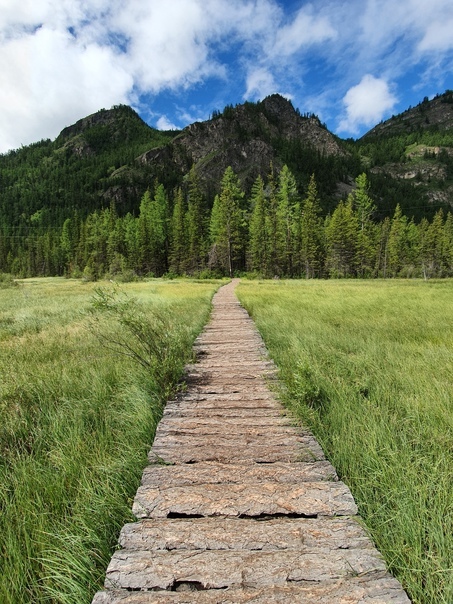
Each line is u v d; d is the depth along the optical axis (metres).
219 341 7.62
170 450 2.96
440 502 2.09
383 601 1.51
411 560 1.75
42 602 1.79
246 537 1.92
